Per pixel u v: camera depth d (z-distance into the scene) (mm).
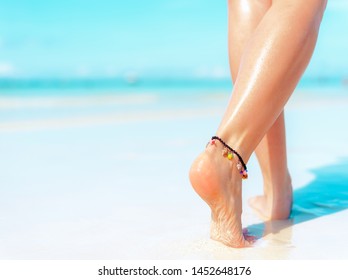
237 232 1771
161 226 2084
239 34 1909
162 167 3422
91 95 16250
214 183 1650
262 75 1657
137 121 6680
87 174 3213
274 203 2127
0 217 2256
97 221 2178
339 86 25266
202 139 4789
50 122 6605
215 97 14750
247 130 1681
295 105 9727
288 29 1666
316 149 4020
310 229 2004
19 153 4094
